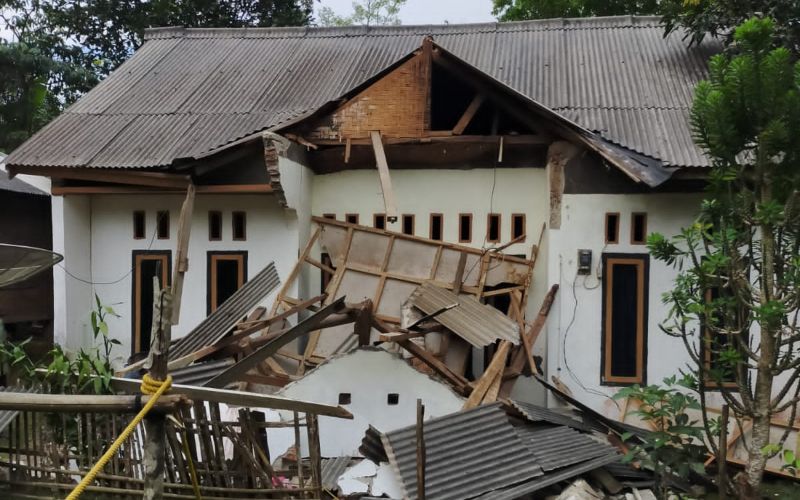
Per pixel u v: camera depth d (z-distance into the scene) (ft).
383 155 28.19
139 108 34.40
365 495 20.06
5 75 50.06
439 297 27.17
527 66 36.81
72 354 30.78
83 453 15.85
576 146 28.27
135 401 11.03
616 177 28.02
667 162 26.05
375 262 29.86
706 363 26.50
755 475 18.34
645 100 31.76
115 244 32.17
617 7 61.16
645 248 27.84
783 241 19.10
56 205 30.76
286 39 43.50
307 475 19.79
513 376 25.84
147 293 31.86
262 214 30.73
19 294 36.58
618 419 27.45
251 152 28.60
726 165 19.49
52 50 61.62
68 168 28.60
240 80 37.32
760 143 18.08
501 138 28.99
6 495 15.99
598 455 21.13
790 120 17.79
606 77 34.60
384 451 20.89
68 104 59.36
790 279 17.69
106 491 15.37
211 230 31.32
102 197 32.19
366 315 24.22
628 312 28.02
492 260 29.30
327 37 43.32
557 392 25.62
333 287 29.22
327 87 35.47
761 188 18.98
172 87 36.86
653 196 27.73
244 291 28.53
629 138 28.14
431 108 31.71
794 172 18.21
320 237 31.04
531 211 30.66
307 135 29.81
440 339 26.58
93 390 15.62
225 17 68.49
